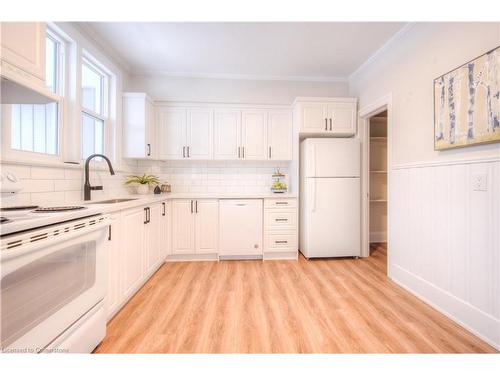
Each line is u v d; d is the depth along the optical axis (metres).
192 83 3.53
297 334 1.60
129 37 2.55
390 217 2.52
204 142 3.37
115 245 1.77
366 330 1.65
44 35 1.32
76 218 1.28
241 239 3.14
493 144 1.51
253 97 3.60
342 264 2.99
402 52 2.38
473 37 1.64
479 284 1.58
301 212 3.43
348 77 3.61
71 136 2.15
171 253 3.09
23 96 1.33
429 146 2.02
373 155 4.27
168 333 1.61
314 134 3.36
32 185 1.67
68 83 2.15
